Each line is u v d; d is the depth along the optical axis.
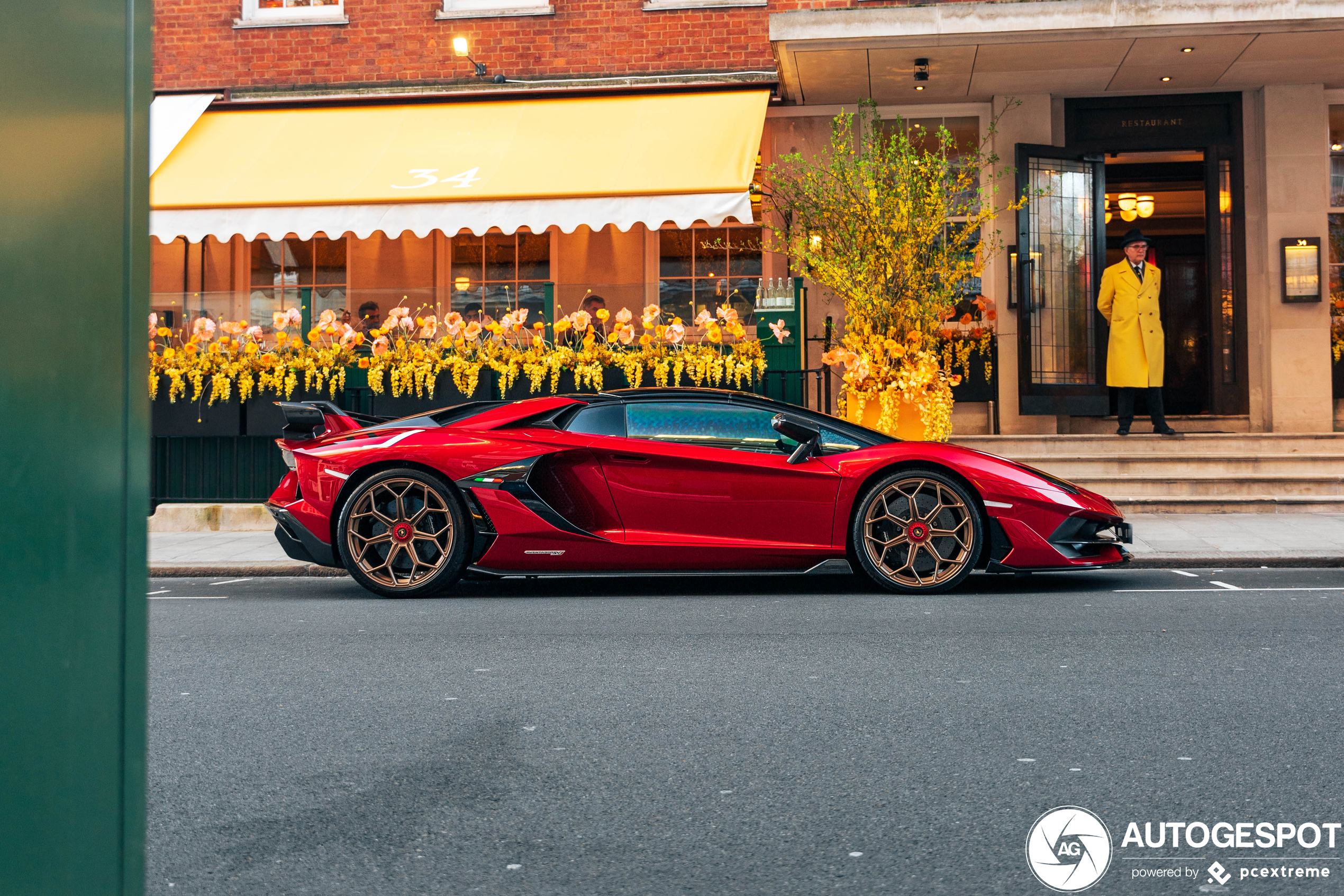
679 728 3.48
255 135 11.46
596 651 4.72
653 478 6.22
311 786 2.93
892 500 6.28
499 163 10.52
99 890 0.98
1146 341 11.05
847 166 10.34
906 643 4.82
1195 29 9.97
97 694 0.97
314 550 6.45
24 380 0.88
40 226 0.89
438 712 3.71
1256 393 11.78
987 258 10.53
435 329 10.11
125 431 1.00
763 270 12.00
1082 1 9.95
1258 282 11.77
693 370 9.98
